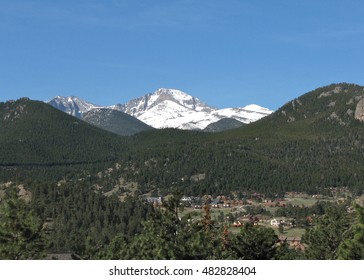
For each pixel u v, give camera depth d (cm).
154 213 5269
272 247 6112
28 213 4691
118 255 6412
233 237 5844
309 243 7112
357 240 4072
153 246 5222
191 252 4475
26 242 4559
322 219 7062
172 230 5197
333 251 6750
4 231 4500
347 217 6806
